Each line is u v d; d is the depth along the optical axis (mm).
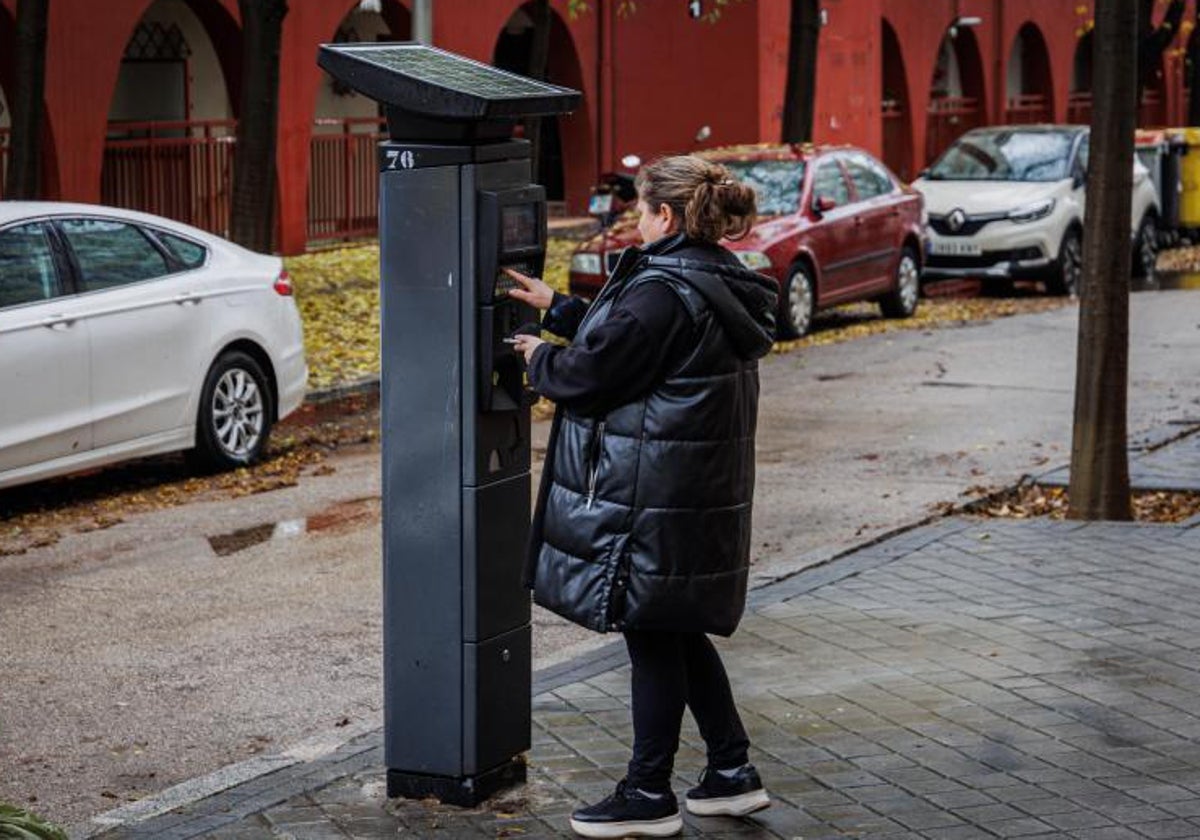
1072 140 23797
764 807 5309
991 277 22531
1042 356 16984
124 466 12297
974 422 13578
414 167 5246
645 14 30297
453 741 5414
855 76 33031
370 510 10703
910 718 6223
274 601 8625
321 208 25406
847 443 12773
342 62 5242
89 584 8969
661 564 4891
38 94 15773
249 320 11992
